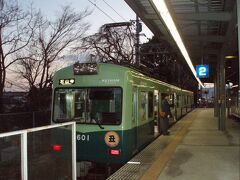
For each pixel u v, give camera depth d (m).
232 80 32.75
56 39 28.05
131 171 9.00
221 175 8.49
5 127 14.49
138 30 29.83
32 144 5.72
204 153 11.49
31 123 16.19
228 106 32.19
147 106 12.92
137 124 11.27
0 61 23.86
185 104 33.66
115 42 34.28
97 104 10.20
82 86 10.39
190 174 8.60
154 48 39.09
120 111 10.00
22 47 25.86
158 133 16.08
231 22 11.61
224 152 11.69
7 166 5.10
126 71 10.23
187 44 17.27
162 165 9.57
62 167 6.77
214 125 22.56
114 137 9.95
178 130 19.25
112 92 10.12
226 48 17.95
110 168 10.29
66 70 10.66
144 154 11.29
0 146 4.97
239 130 19.38
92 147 10.12
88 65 10.33
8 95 25.27
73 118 10.37
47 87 27.33
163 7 9.38
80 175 10.17
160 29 14.80
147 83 12.94
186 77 50.28
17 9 26.31
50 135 6.32
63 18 28.48
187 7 11.70
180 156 10.96
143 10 12.09
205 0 10.92
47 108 27.14
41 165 5.99
